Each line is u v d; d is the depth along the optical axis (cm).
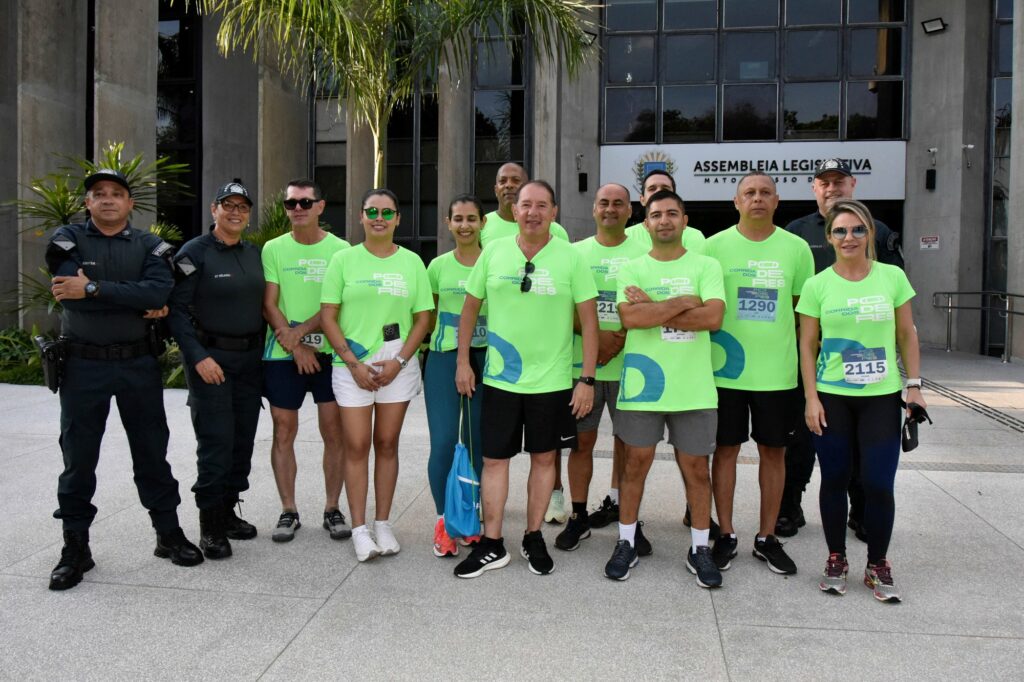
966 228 1452
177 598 338
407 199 1634
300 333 413
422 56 919
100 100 1135
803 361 363
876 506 341
